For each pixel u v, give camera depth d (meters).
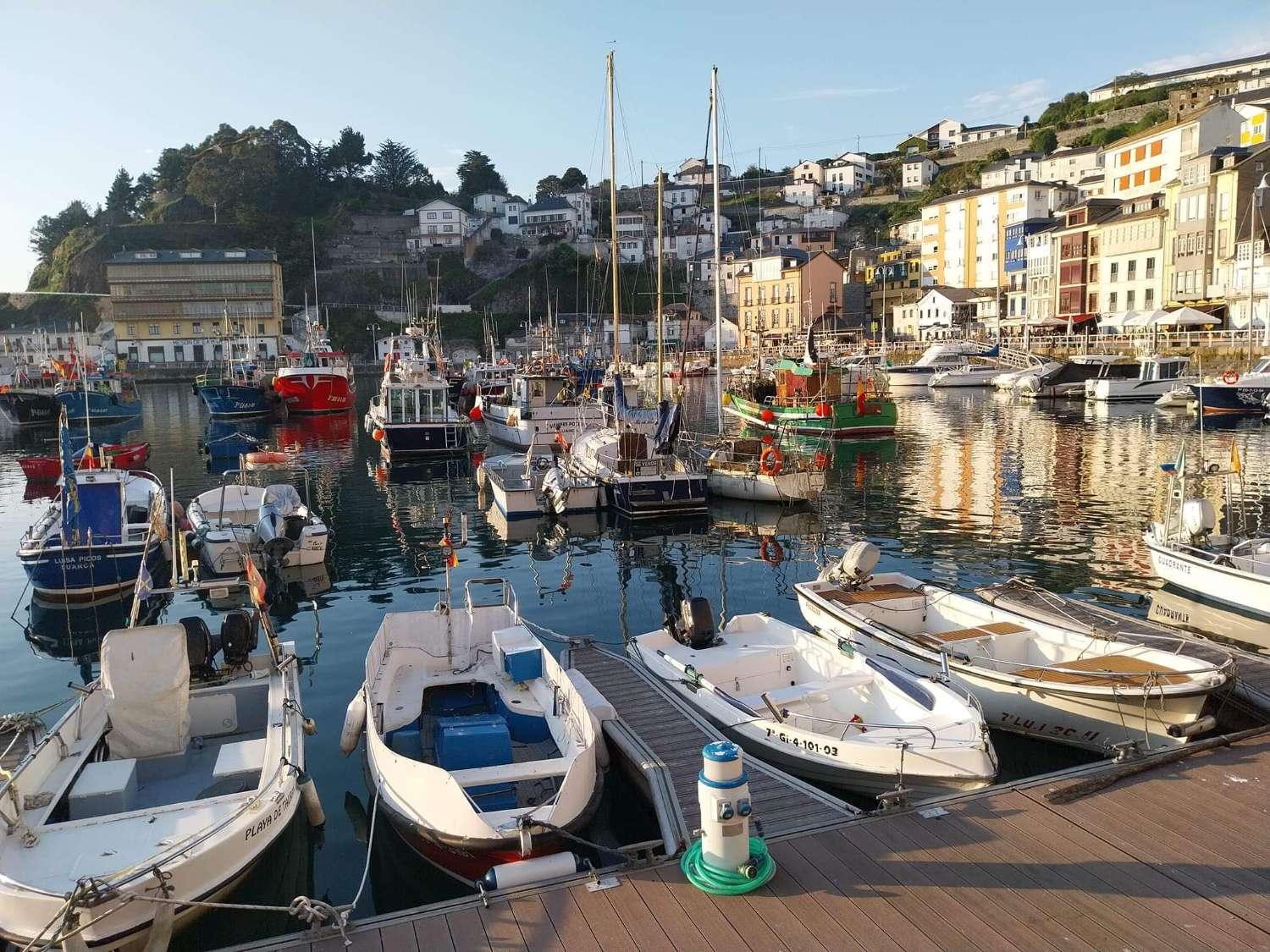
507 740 9.41
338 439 49.34
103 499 19.64
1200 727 9.97
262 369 82.00
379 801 9.12
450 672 11.95
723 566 21.09
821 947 6.36
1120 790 8.49
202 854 7.52
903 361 86.62
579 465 30.02
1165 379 56.22
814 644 12.18
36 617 18.00
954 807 8.29
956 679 11.66
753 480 27.92
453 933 6.71
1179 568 16.94
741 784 7.11
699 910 6.87
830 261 102.88
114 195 152.12
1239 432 41.16
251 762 9.25
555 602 18.33
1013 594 14.65
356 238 138.00
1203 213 66.38
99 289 125.75
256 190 138.88
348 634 16.38
